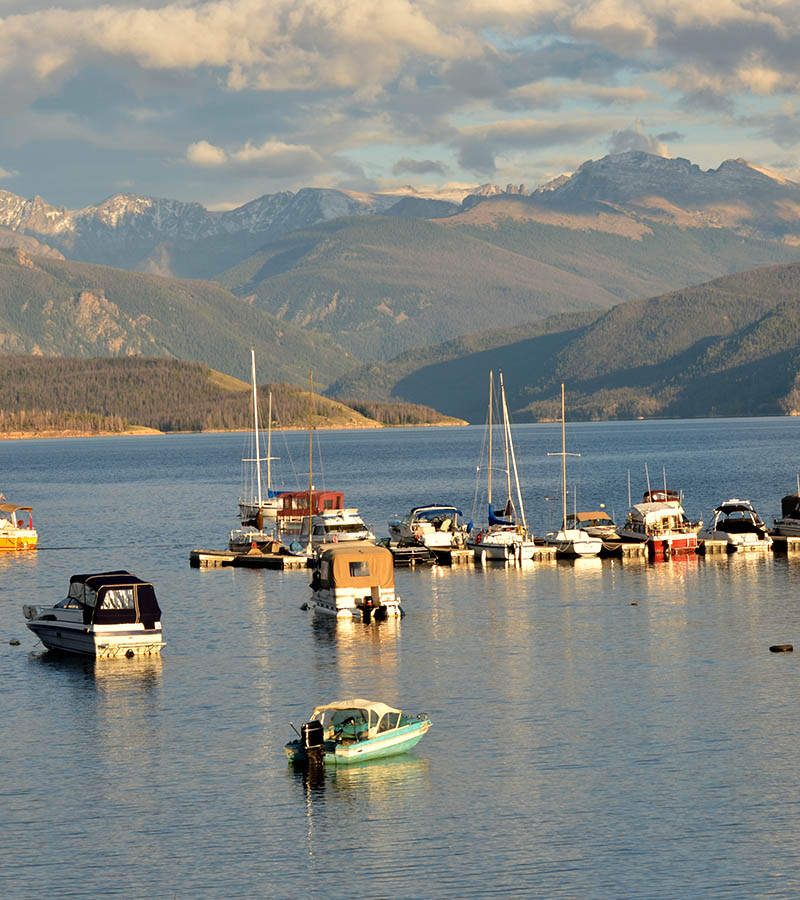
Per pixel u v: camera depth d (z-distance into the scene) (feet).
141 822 243.19
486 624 434.71
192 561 622.95
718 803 245.86
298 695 333.21
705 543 621.72
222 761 278.05
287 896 211.20
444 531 643.04
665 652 378.53
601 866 219.41
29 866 223.92
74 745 291.58
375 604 446.19
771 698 317.83
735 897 207.00
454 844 230.07
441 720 306.14
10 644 410.93
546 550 613.11
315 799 253.85
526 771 266.98
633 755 275.18
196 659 380.78
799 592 489.26
